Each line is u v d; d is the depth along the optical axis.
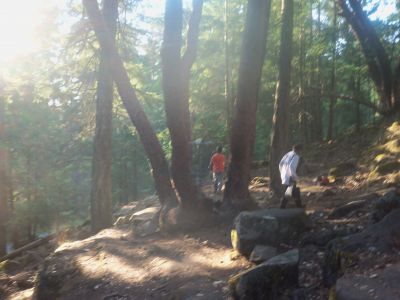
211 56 27.33
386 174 14.59
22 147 26.20
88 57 16.48
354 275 5.62
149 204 18.45
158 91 25.95
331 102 28.31
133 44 16.61
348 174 17.12
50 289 9.39
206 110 28.33
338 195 13.87
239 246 8.40
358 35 21.91
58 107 19.58
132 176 44.47
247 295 6.23
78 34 14.89
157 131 34.34
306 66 28.02
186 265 8.59
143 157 41.16
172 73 10.51
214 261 8.55
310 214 10.20
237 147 11.35
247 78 11.20
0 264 15.85
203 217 10.79
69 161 26.59
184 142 10.71
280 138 14.43
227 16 25.28
